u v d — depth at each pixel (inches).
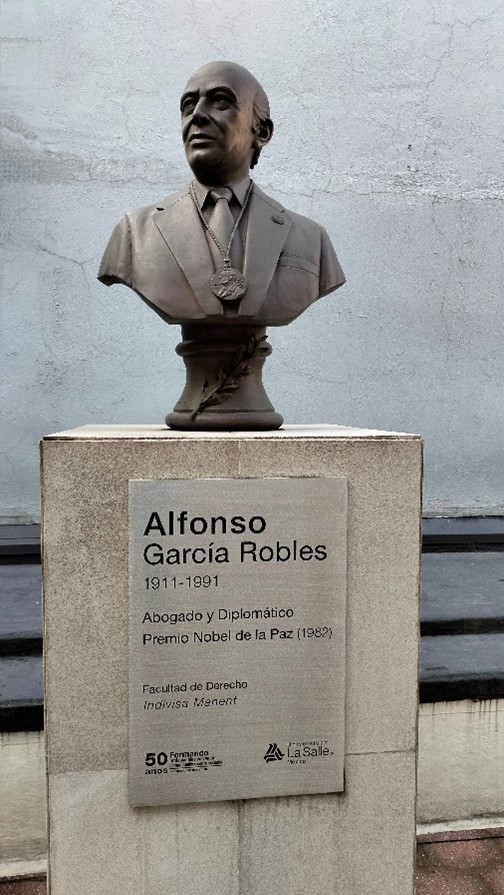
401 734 80.5
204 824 78.4
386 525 78.4
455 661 113.8
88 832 76.9
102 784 76.5
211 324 86.6
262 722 77.9
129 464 74.3
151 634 75.5
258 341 88.5
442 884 92.1
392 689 79.9
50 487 73.5
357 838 81.0
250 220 88.4
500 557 175.2
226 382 88.9
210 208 88.7
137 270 86.8
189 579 75.6
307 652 78.0
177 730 76.6
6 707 96.1
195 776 77.3
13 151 175.8
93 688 75.7
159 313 86.5
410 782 81.2
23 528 179.0
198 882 79.0
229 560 76.0
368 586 78.7
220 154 86.7
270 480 75.8
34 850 97.4
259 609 76.9
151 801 76.7
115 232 90.1
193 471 75.2
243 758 77.9
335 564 77.6
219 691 77.0
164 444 74.5
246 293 84.0
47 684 75.0
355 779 80.3
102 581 74.9
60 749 75.7
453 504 200.8
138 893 78.2
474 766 106.3
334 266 92.4
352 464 77.5
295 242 90.0
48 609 74.5
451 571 161.5
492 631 129.9
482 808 106.8
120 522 74.6
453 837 102.1
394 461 78.0
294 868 80.4
